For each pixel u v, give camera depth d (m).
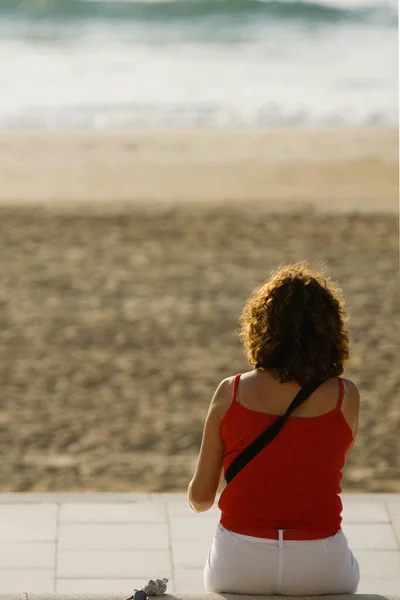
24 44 108.06
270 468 8.77
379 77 99.25
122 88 92.12
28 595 9.71
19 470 20.39
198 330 31.09
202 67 102.12
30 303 33.53
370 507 16.28
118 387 26.14
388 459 21.31
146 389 26.00
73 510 16.06
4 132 73.44
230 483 8.97
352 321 31.92
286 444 8.75
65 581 13.64
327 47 111.00
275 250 41.22
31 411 24.23
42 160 63.53
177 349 29.28
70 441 22.33
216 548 9.07
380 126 78.69
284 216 47.97
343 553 9.02
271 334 8.85
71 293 34.75
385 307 33.53
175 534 15.23
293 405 8.73
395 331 31.06
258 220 46.97
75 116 80.44
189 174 59.97
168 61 104.06
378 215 48.44
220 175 59.78
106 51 107.31
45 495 16.73
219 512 16.11
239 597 9.02
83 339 30.06
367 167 62.91
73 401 25.05
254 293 9.59
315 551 8.87
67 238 42.62
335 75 100.00
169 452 21.72
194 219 47.03
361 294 35.00
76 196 52.69
